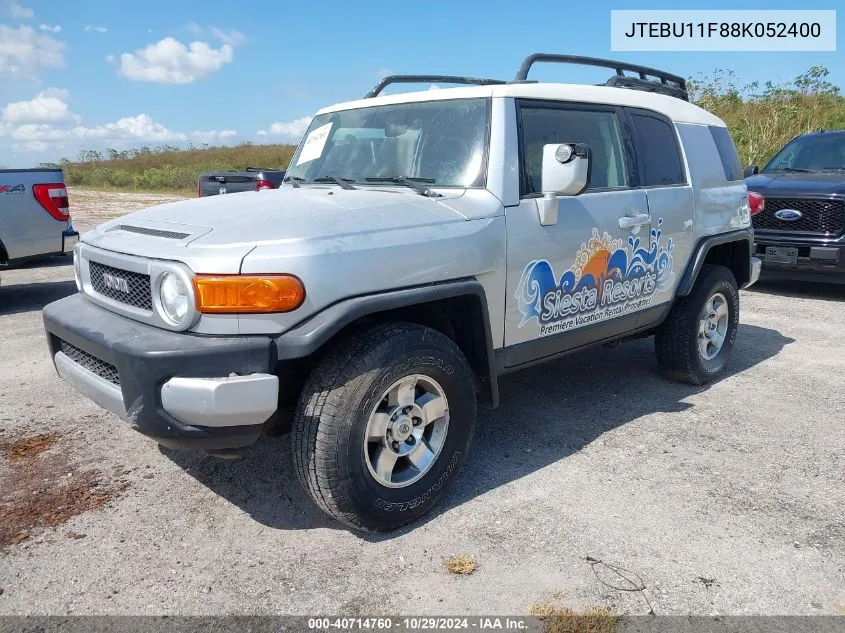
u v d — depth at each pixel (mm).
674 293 4742
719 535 3072
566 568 2830
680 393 4961
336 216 3010
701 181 4926
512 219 3488
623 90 4500
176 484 3570
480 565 2861
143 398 2705
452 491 3502
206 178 11422
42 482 3590
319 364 2941
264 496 3451
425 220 3174
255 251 2715
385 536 3094
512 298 3533
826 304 8016
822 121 17906
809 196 7988
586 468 3744
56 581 2771
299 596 2676
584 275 3922
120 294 3131
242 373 2689
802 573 2797
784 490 3488
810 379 5270
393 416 3059
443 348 3152
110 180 40688
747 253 5516
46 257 7684
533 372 5426
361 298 2863
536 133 3762
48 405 4668
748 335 6602
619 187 4246
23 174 7320
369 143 4027
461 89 3781
